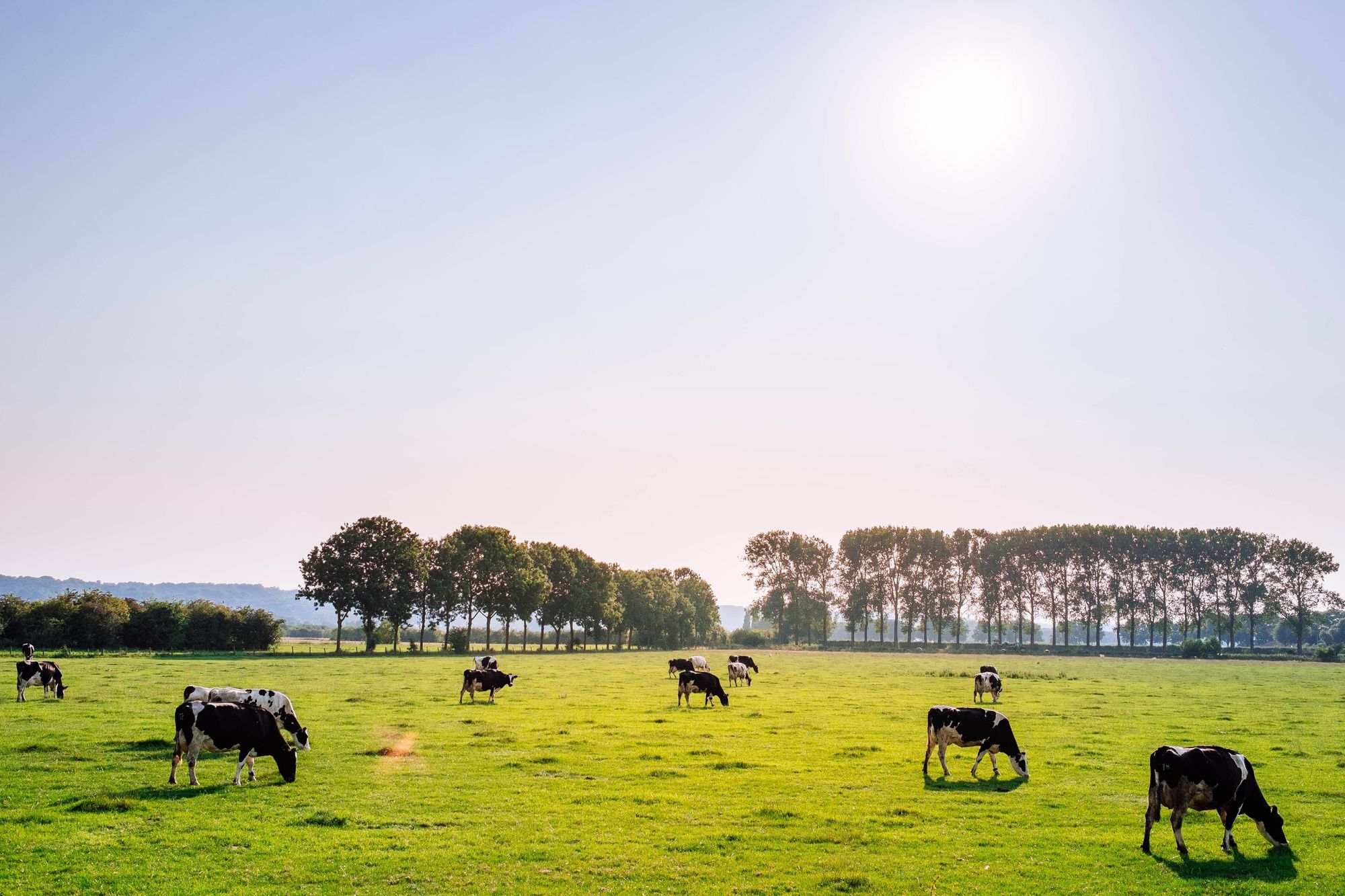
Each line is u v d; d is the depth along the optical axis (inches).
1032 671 3348.9
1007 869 643.5
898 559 6373.0
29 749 1051.9
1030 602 6235.2
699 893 583.2
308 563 4136.3
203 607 3983.8
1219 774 687.1
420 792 851.4
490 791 863.7
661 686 2185.0
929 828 751.1
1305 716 1630.2
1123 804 850.1
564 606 5167.3
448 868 622.8
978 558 6289.4
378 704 1636.3
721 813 788.6
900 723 1430.9
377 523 4266.7
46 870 602.2
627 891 584.7
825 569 6574.8
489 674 1736.0
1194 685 2544.3
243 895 562.9
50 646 3545.8
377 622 4522.6
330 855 644.7
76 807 764.0
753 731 1300.4
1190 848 703.1
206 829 705.0
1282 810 841.5
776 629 6978.4
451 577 4431.6
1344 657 4963.1
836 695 1977.1
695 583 6924.2
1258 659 5017.2
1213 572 5915.4
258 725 877.8
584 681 2388.0
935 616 6338.6
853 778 959.0
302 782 890.7
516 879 605.0
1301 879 627.5
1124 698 2022.6
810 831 731.4
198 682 2033.7
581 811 788.0
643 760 1045.8
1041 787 922.7
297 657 3617.1
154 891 567.5
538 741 1178.6
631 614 5846.5
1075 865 655.8
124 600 3937.0
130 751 1051.3
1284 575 5816.9
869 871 633.0
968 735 981.2
